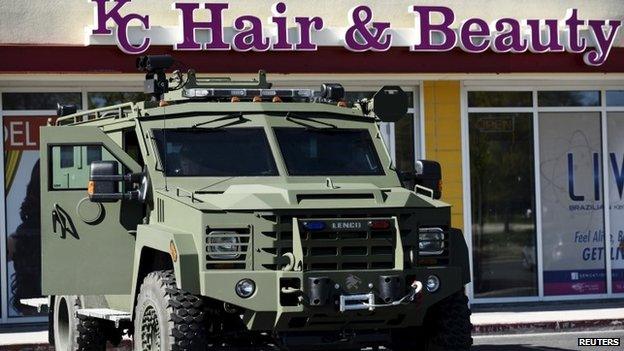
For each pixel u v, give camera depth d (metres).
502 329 35.28
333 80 38.06
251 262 20.64
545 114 40.53
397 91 24.45
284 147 23.72
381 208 21.27
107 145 23.41
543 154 40.62
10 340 33.38
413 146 39.22
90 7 36.34
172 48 35.28
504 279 40.41
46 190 23.61
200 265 20.48
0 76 35.53
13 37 35.94
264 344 22.02
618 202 41.22
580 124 40.81
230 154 23.45
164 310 20.81
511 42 37.47
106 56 35.06
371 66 36.66
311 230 20.66
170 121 23.66
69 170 23.95
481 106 39.94
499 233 40.31
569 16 38.12
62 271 23.66
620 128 40.97
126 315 23.34
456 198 39.28
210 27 35.44
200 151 23.34
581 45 38.06
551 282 40.88
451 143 39.28
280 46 35.91
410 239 21.44
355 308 20.50
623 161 41.09
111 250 23.70
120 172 24.08
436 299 21.47
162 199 22.17
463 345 22.36
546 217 40.69
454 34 37.09
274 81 37.94
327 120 24.48
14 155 37.03
